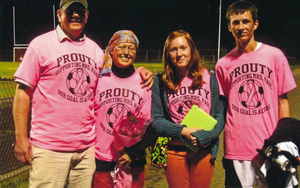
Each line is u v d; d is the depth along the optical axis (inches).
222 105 114.3
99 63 111.9
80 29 106.8
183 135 105.3
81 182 110.5
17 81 100.3
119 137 106.0
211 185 157.6
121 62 110.0
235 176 115.1
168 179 114.7
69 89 103.6
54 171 104.3
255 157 112.0
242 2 112.4
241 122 112.7
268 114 111.3
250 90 111.7
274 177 103.4
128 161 109.0
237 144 113.7
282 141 102.5
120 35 110.0
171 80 112.0
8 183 152.6
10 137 186.9
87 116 107.6
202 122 106.3
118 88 110.6
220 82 119.5
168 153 112.3
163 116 112.8
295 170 100.6
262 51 112.1
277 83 112.0
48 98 102.8
